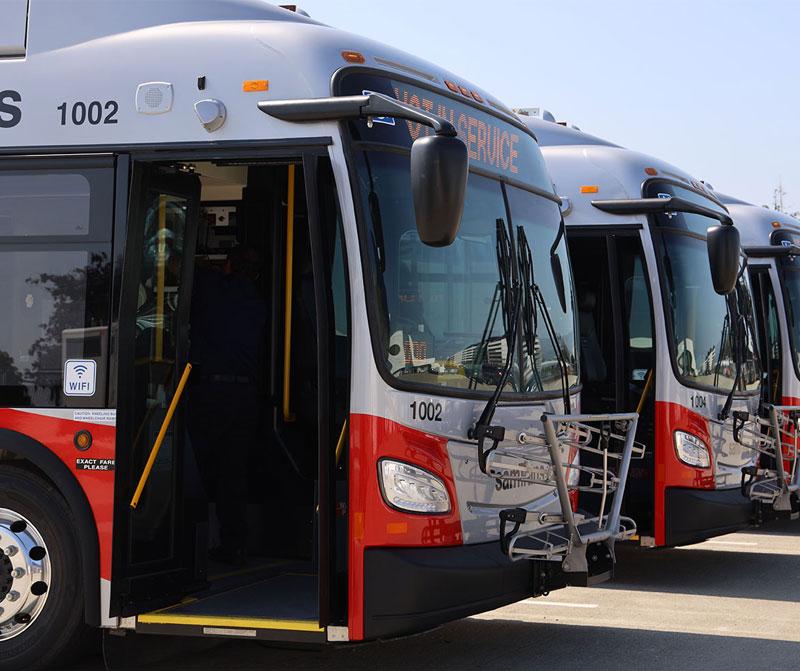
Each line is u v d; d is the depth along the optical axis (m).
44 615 6.68
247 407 7.61
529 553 6.57
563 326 7.79
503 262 7.15
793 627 8.09
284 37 6.50
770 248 13.76
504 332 7.02
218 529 7.60
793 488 10.48
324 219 6.27
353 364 6.21
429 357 6.46
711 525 9.81
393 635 6.11
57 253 6.68
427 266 6.54
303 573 7.45
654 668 6.94
